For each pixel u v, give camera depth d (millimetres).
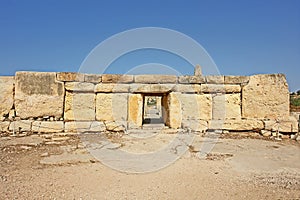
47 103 10828
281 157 7504
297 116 11531
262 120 11328
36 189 4805
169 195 4621
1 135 10102
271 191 4801
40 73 10812
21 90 10625
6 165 6340
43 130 10625
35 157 7105
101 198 4473
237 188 4953
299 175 5812
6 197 4395
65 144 8828
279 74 11242
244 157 7453
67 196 4520
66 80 11039
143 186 5059
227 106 11711
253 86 11570
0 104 10531
